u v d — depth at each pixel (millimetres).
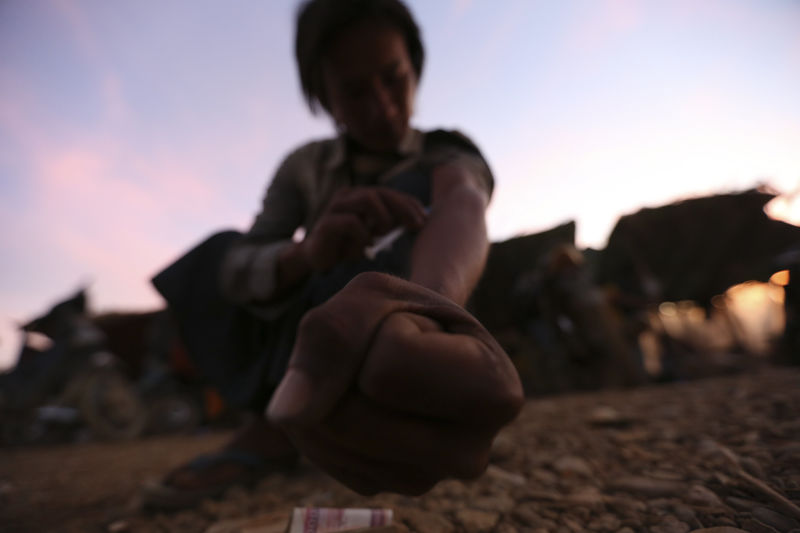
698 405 989
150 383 3168
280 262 633
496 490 593
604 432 862
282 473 789
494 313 2498
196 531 600
